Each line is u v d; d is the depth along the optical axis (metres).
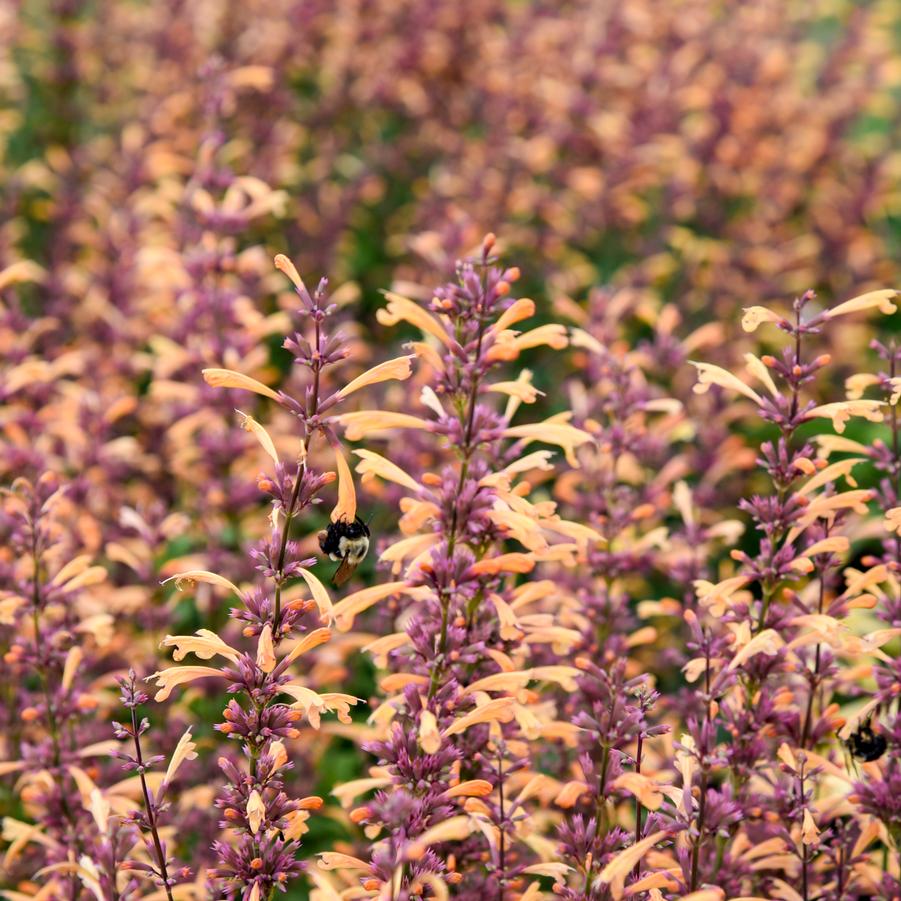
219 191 9.38
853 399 5.54
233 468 8.32
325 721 7.60
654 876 4.68
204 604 7.59
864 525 6.73
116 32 14.00
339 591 7.84
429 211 11.88
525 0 16.47
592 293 8.88
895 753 5.25
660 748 6.44
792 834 5.35
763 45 14.89
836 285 12.66
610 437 7.05
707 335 8.35
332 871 6.70
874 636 5.14
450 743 4.91
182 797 6.52
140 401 9.68
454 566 4.64
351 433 4.62
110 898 4.91
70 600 6.65
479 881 5.30
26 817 6.96
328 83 13.67
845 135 14.57
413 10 13.90
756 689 5.30
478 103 13.62
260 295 9.78
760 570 5.24
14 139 12.98
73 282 10.29
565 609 6.43
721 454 9.01
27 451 7.71
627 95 13.80
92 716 7.05
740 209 13.75
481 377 4.58
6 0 13.62
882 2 15.80
